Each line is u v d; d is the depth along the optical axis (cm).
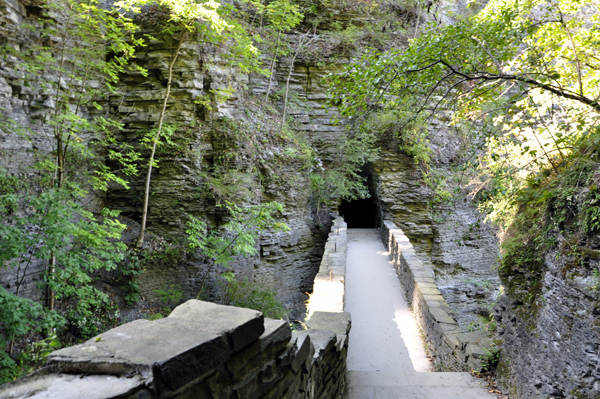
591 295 454
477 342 784
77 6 1216
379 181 2331
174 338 193
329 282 1001
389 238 1852
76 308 1218
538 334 576
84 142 1487
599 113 611
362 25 2333
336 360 555
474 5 2456
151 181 1675
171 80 1667
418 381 713
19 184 1155
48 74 1319
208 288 1673
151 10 1669
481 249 2377
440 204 2233
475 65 698
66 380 167
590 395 445
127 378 166
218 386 205
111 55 1628
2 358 803
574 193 510
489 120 664
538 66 683
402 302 1229
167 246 1622
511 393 639
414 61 679
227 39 1667
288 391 291
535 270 619
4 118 1123
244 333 218
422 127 2080
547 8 711
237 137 1784
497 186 696
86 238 1098
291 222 2039
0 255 898
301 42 2172
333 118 790
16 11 1207
